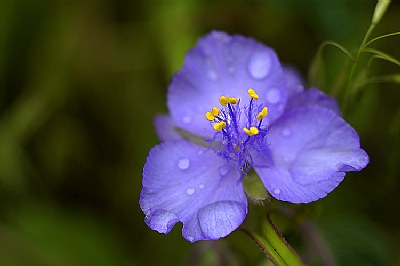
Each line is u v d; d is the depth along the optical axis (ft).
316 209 0.60
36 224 0.71
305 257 0.62
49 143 0.74
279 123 0.56
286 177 0.55
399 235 0.69
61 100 0.75
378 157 0.69
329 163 0.54
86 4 0.75
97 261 0.70
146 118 0.73
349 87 0.60
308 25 0.72
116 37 0.75
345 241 0.66
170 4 0.73
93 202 0.74
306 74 0.74
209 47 0.58
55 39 0.75
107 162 0.74
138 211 0.72
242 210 0.53
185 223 0.53
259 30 0.74
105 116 0.75
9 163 0.73
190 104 0.58
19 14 0.74
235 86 0.58
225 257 0.62
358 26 0.71
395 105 0.71
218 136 0.57
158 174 0.55
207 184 0.55
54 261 0.69
